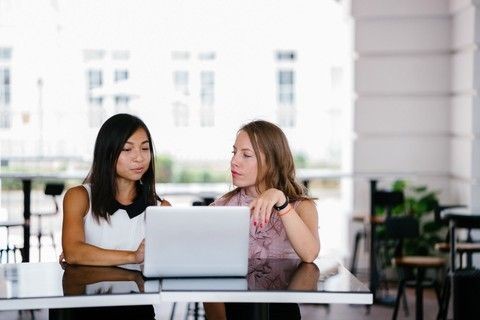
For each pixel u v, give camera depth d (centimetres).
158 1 1223
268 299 251
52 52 1237
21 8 1184
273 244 318
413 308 647
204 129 1302
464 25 730
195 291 250
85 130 1255
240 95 1316
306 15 1261
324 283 264
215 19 1253
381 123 787
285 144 317
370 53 784
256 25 1274
